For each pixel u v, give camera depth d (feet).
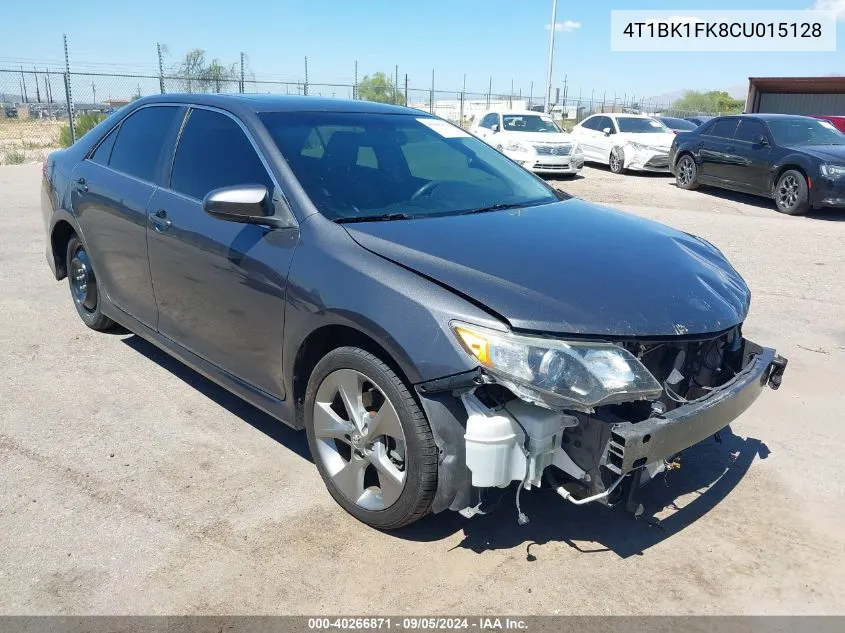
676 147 48.03
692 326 8.34
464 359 7.68
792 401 13.67
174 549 8.86
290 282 9.39
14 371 14.07
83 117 61.72
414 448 8.28
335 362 9.09
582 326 7.73
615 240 10.02
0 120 92.02
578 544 9.23
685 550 9.17
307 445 11.54
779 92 93.81
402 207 10.46
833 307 19.79
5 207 32.55
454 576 8.54
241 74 69.21
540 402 7.47
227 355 11.06
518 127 55.62
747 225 33.55
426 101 89.40
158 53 63.82
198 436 11.71
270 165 10.43
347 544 9.05
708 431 8.36
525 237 9.62
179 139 12.34
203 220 10.99
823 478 10.98
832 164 35.53
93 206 13.99
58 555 8.69
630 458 7.50
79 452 11.10
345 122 11.94
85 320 16.39
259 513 9.65
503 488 8.64
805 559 9.05
